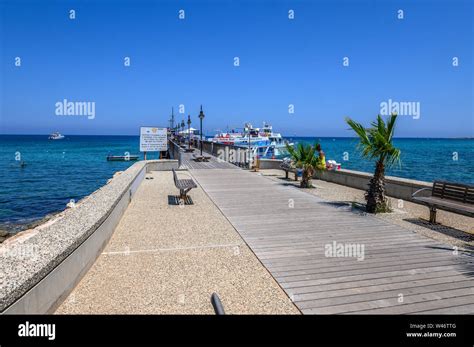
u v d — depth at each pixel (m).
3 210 16.66
